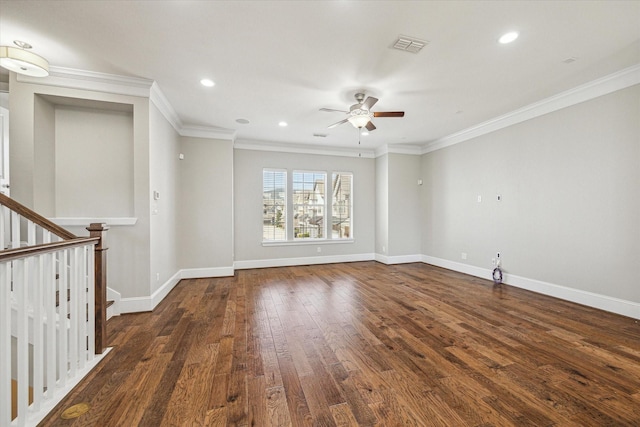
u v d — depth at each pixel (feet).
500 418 5.06
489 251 15.43
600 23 7.21
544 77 10.21
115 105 10.55
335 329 9.04
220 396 5.68
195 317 10.13
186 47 8.33
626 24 7.25
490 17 7.00
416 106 13.00
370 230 21.84
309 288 13.99
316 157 20.67
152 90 10.78
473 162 16.35
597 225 10.71
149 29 7.48
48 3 6.49
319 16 6.97
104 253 7.38
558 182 12.00
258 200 19.22
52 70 9.52
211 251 16.48
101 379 6.23
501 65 9.33
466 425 4.89
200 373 6.50
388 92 11.44
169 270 13.60
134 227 10.67
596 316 9.99
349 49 8.40
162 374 6.46
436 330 8.93
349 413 5.20
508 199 14.24
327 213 20.90
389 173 20.22
